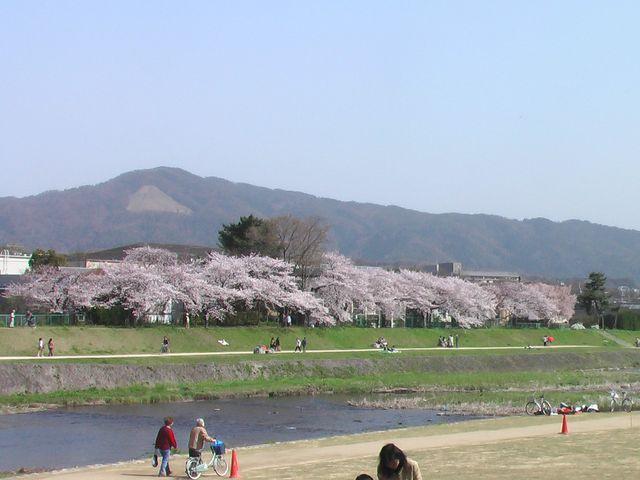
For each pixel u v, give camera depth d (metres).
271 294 110.50
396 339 119.06
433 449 39.06
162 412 61.09
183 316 106.88
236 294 106.38
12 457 43.31
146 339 91.56
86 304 95.75
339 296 121.94
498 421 53.28
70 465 41.12
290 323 112.81
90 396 65.25
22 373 66.44
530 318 166.25
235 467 33.16
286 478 31.52
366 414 62.03
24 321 92.31
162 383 73.44
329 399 71.31
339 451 39.94
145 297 96.31
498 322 162.00
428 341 122.50
